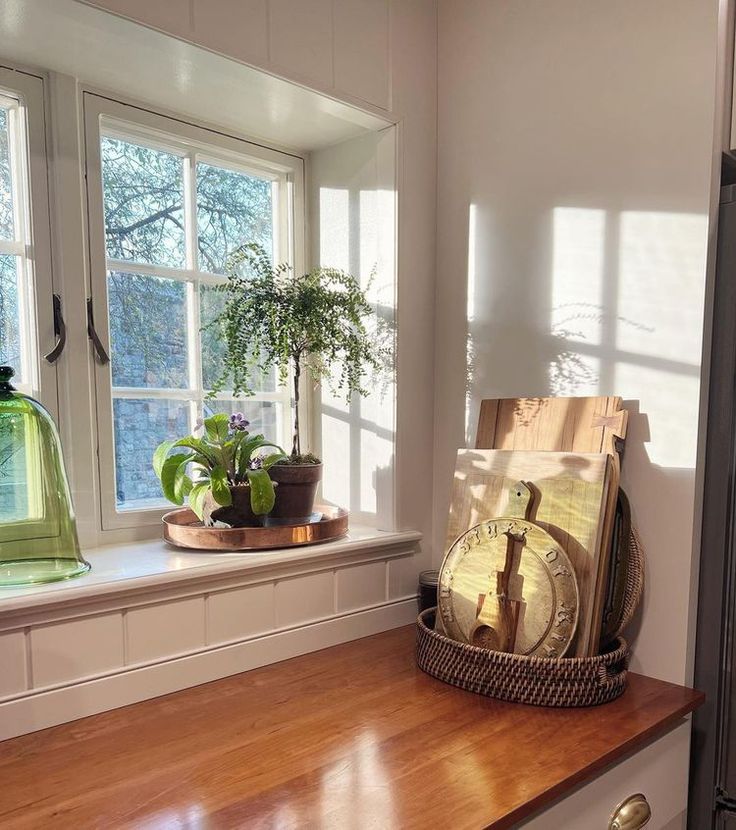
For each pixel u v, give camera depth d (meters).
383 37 1.43
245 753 0.93
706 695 1.22
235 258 1.47
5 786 0.85
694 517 1.18
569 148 1.33
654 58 1.21
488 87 1.46
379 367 1.52
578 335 1.32
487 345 1.47
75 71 1.26
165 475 1.32
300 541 1.33
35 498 1.09
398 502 1.50
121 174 1.40
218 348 1.57
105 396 1.36
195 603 1.18
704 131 1.15
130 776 0.88
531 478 1.23
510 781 0.86
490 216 1.46
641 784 1.06
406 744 0.96
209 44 1.14
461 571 1.22
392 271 1.49
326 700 1.11
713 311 1.19
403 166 1.48
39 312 1.26
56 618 1.02
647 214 1.22
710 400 1.21
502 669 1.10
